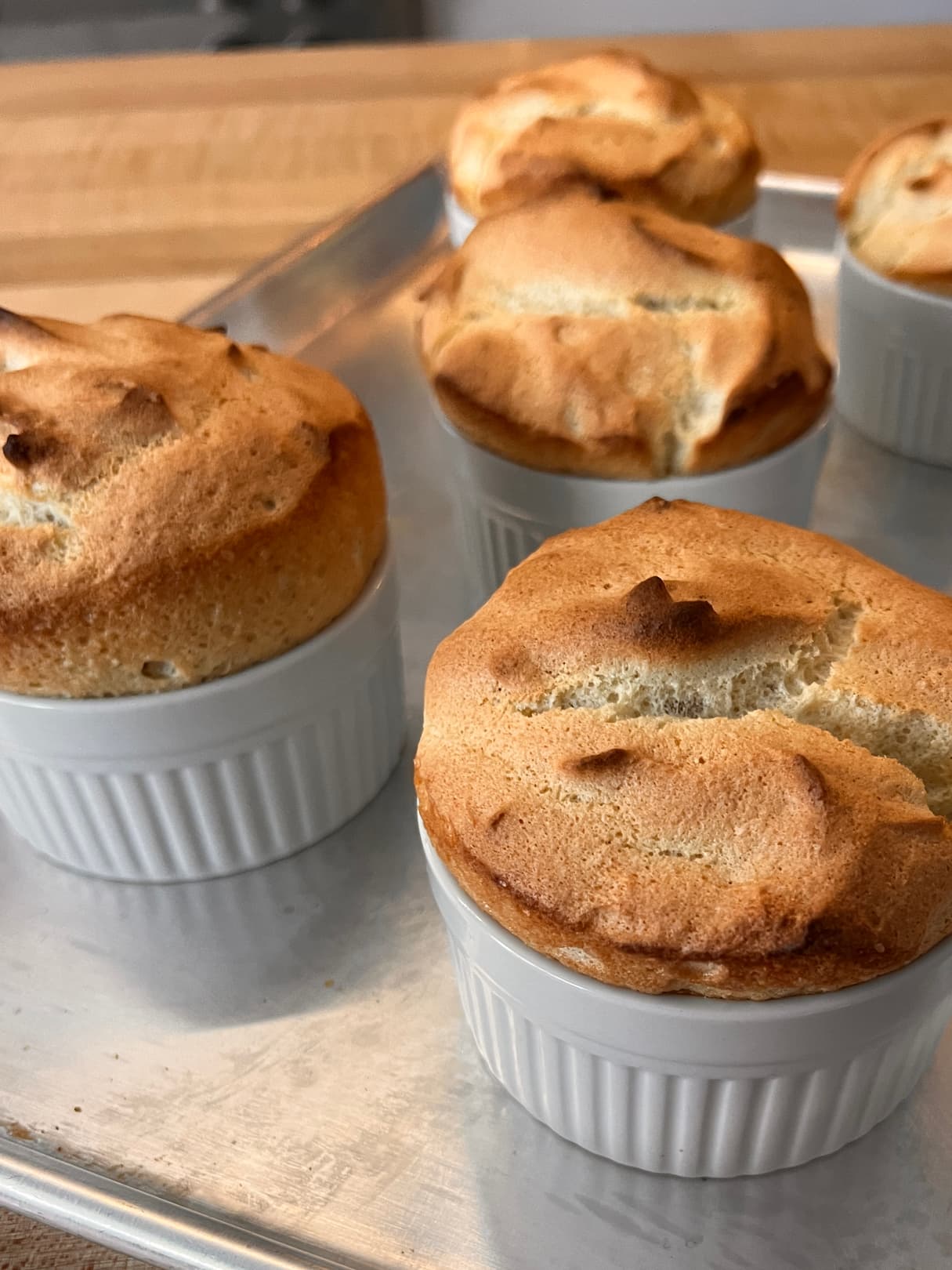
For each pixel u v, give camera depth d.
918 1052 0.19
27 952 0.24
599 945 0.16
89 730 0.22
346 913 0.24
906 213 0.33
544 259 0.29
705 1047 0.17
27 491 0.21
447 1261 0.19
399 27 0.76
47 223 0.46
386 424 0.37
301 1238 0.19
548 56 0.56
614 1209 0.19
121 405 0.22
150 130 0.52
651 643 0.19
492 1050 0.20
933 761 0.18
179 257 0.43
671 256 0.28
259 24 0.72
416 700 0.28
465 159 0.38
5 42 0.72
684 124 0.36
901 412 0.34
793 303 0.28
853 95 0.50
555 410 0.27
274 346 0.39
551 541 0.22
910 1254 0.18
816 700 0.19
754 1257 0.18
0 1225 0.20
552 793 0.18
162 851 0.24
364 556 0.24
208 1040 0.22
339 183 0.47
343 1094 0.21
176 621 0.21
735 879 0.17
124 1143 0.20
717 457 0.26
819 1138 0.19
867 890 0.16
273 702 0.23
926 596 0.20
